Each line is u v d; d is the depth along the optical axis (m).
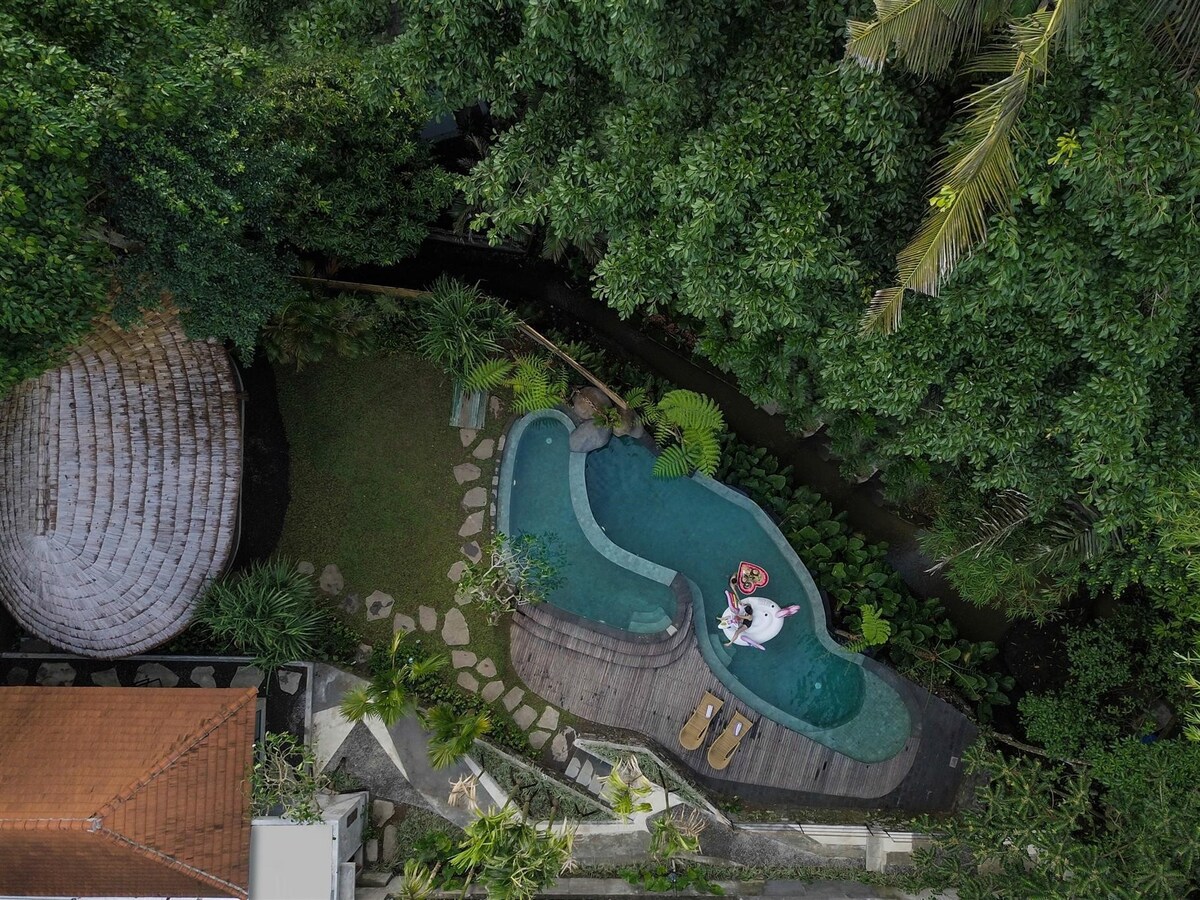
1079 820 13.70
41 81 7.57
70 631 12.94
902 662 15.41
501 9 8.79
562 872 13.51
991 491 12.52
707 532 15.30
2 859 10.97
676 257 9.12
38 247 7.94
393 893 12.69
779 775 14.66
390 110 11.05
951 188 6.96
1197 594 10.14
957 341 8.93
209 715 11.88
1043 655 16.06
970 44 7.32
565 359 14.58
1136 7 6.55
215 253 10.28
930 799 14.62
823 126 8.11
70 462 12.06
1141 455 8.69
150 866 11.17
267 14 12.46
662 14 7.88
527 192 10.27
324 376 15.00
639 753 14.27
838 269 8.52
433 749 12.68
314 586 14.63
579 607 14.85
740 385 14.05
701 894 13.14
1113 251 7.45
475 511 14.88
